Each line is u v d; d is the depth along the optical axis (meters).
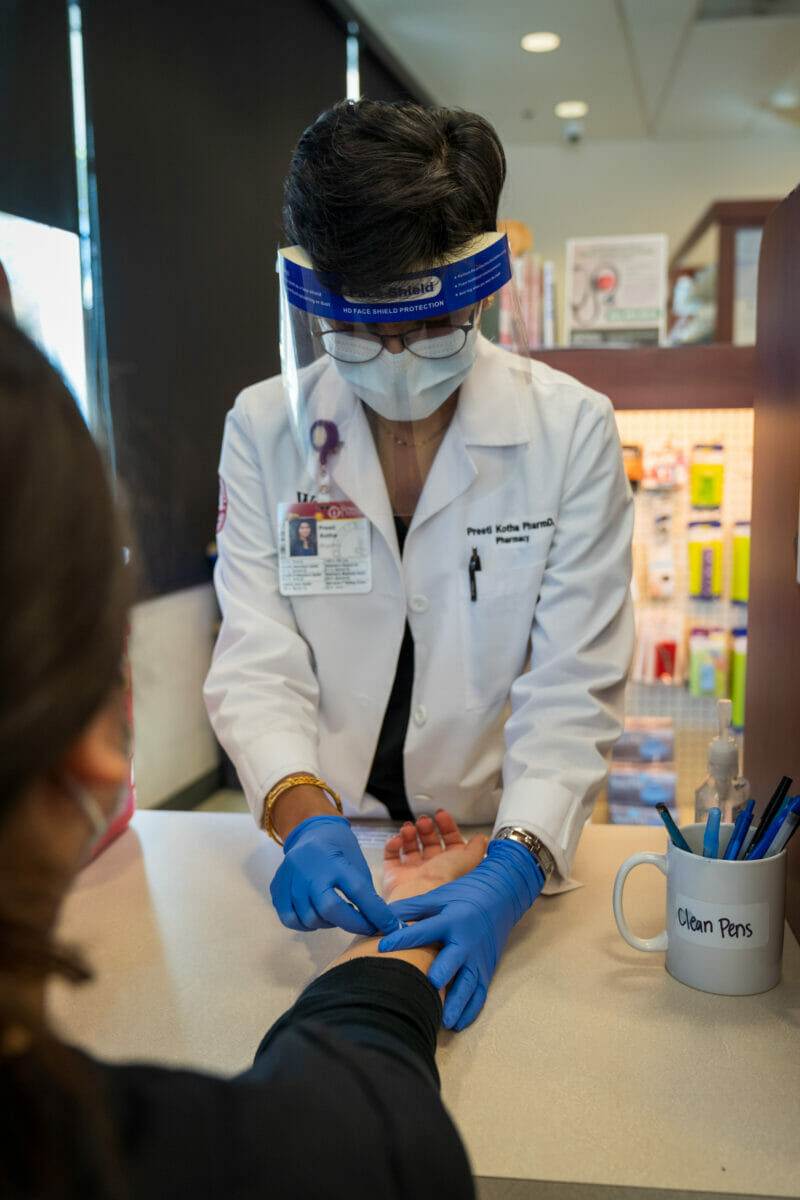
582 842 1.29
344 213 0.94
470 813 1.38
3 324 0.34
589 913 1.08
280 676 1.27
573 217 7.44
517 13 4.88
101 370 3.18
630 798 2.58
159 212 3.52
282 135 4.45
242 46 4.07
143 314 3.43
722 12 4.91
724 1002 0.90
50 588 0.31
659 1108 0.75
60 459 0.32
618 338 2.74
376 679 1.31
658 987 0.93
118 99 3.24
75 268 2.87
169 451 3.63
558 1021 0.87
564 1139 0.71
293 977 0.95
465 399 1.23
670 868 0.94
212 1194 0.37
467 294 1.01
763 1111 0.74
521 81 5.94
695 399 2.32
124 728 0.38
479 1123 0.73
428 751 1.32
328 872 0.97
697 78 5.87
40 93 2.82
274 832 1.15
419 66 5.68
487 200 1.02
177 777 3.82
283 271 1.06
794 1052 0.82
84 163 3.09
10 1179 0.31
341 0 4.70
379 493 1.25
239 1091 0.41
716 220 5.42
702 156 7.27
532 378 1.27
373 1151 0.42
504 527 1.26
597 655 1.22
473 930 0.91
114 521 0.34
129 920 1.07
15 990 0.31
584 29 5.08
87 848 0.37
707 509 2.51
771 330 1.15
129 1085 0.39
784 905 0.93
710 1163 0.69
